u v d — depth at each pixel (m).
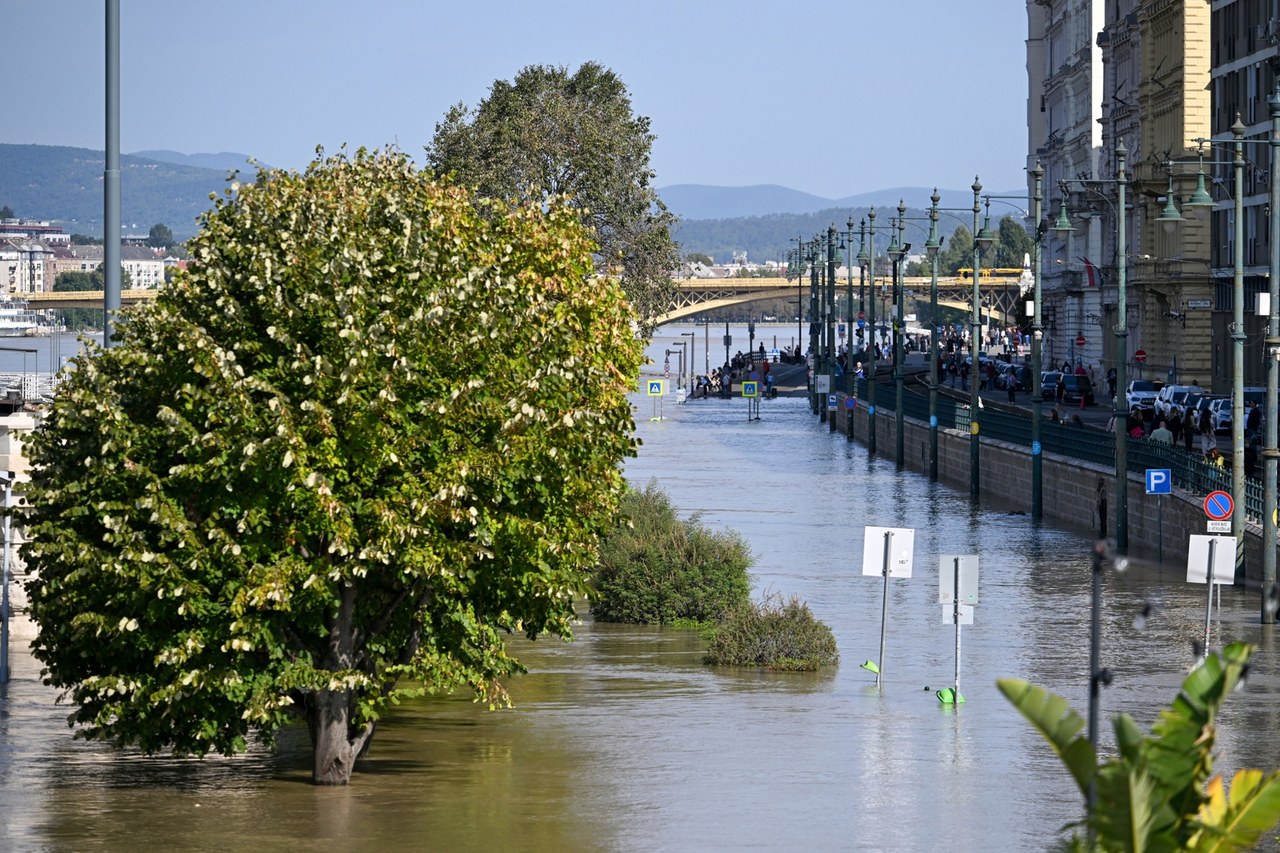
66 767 60.91
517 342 57.78
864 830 50.09
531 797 54.91
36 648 57.59
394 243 56.16
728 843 48.44
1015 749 62.50
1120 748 27.05
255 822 51.38
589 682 78.50
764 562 127.69
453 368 55.62
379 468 54.00
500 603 59.34
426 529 53.84
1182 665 82.00
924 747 62.97
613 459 62.62
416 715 70.81
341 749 57.09
